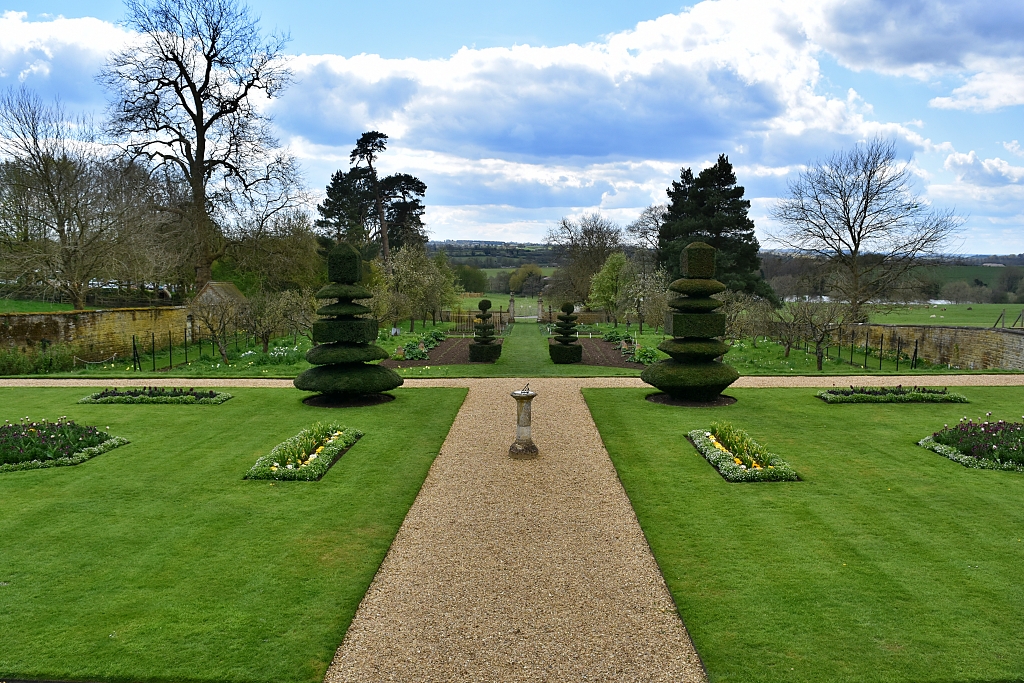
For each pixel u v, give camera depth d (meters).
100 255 29.78
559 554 7.71
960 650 5.72
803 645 5.82
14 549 7.71
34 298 35.75
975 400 16.36
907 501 9.30
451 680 5.36
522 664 5.58
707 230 54.53
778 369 24.95
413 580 7.07
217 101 37.12
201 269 38.66
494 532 8.35
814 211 35.09
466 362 27.95
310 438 11.91
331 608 6.47
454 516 8.88
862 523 8.52
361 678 5.39
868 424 13.88
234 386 18.56
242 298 38.94
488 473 10.71
